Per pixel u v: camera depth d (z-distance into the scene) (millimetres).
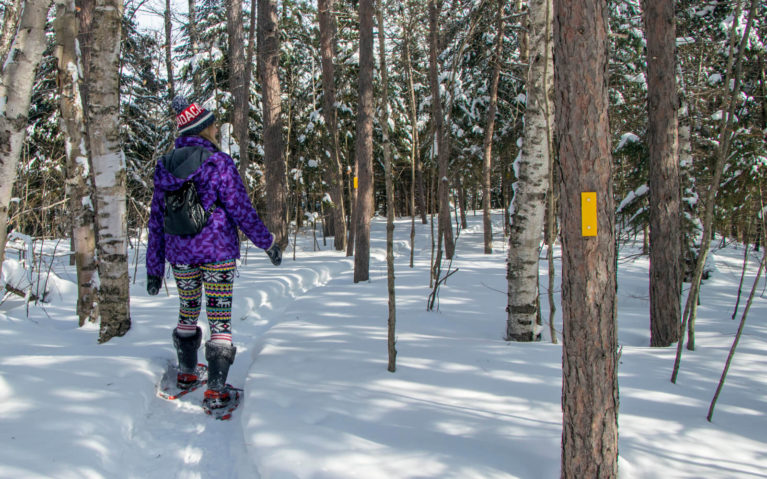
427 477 1933
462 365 3184
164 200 2986
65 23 4273
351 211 11945
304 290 7578
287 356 3438
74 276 6828
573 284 1806
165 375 3314
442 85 12859
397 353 3465
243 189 3014
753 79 10148
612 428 1830
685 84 7719
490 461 2043
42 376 2781
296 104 15641
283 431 2293
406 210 31641
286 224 13422
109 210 3773
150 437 2586
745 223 7898
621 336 4777
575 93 1740
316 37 15211
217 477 2230
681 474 1951
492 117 12273
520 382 2891
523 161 4129
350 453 2102
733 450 2121
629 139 8188
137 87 9703
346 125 15102
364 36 8180
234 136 14359
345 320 4684
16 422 2283
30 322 4332
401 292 6430
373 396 2701
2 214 2787
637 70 9680
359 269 7867
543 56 3951
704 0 8195
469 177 16922
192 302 3131
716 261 9625
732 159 7973
